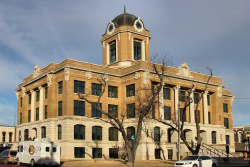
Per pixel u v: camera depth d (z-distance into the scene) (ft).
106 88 180.75
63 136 162.91
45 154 123.44
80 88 171.22
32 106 196.95
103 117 176.45
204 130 197.26
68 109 163.94
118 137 180.65
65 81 166.71
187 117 192.75
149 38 219.61
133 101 175.63
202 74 204.54
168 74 180.75
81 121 167.43
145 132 161.68
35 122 188.34
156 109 175.01
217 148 184.65
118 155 175.01
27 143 131.85
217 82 211.20
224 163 143.43
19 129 212.84
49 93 176.45
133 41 211.00
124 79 184.65
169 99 186.91
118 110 183.73
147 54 215.72
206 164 112.47
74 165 127.13
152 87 175.83
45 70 185.16
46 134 174.60
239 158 174.09
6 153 145.28
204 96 203.10
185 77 189.78
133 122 172.35
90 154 167.22
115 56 214.28
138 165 122.21
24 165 135.03
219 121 209.05
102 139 174.91
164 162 140.36
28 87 204.54
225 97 236.43
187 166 107.76
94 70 175.63
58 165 127.85
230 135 231.91
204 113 200.85
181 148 170.91
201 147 183.42
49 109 174.70
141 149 165.07
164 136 176.14
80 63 173.27
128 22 212.43
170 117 183.73
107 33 220.02
